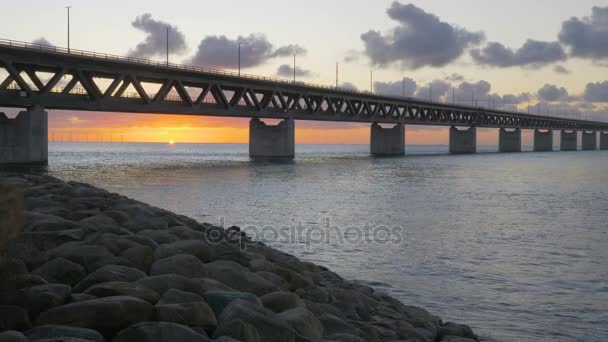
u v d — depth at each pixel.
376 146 181.38
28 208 11.50
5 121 72.62
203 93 98.12
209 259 8.81
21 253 7.05
